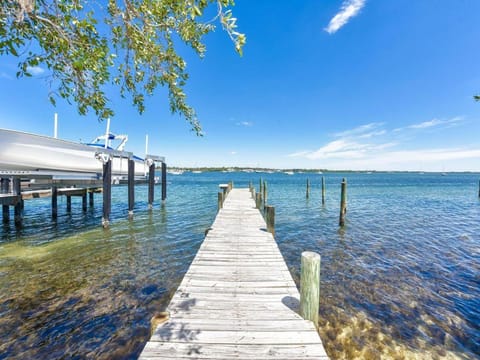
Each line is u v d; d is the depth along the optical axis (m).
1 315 3.61
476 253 6.48
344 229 9.12
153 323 2.39
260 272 3.82
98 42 2.01
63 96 2.04
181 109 2.60
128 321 3.51
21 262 5.66
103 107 2.26
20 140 7.24
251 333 2.37
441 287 4.56
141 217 11.15
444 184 38.53
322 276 5.04
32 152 7.61
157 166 15.62
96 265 5.52
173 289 4.45
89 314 3.66
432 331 3.30
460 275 5.10
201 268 3.96
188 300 2.96
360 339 3.13
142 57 2.18
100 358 2.84
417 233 8.55
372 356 2.85
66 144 8.45
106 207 8.68
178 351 2.14
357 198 18.97
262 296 3.08
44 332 3.25
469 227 9.45
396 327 3.37
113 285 4.58
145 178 15.79
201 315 2.66
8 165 7.29
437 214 12.14
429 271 5.30
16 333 3.22
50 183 8.68
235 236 5.90
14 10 1.62
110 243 7.17
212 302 2.93
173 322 2.52
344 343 3.06
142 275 5.03
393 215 11.88
